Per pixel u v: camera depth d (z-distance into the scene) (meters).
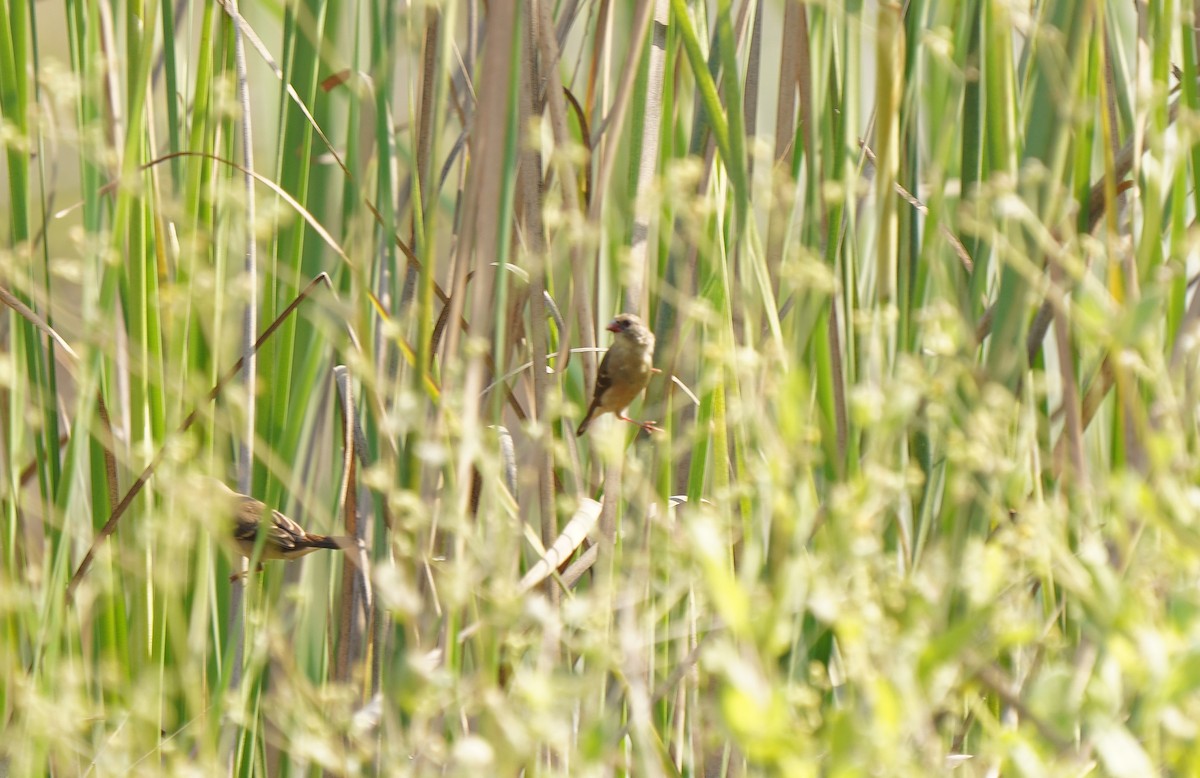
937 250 5.63
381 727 5.25
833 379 5.86
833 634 5.78
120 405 6.72
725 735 4.55
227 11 6.43
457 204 6.62
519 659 4.92
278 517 6.43
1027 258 5.40
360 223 5.58
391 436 5.23
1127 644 3.73
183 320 6.36
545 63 6.07
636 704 4.12
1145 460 4.96
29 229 6.56
